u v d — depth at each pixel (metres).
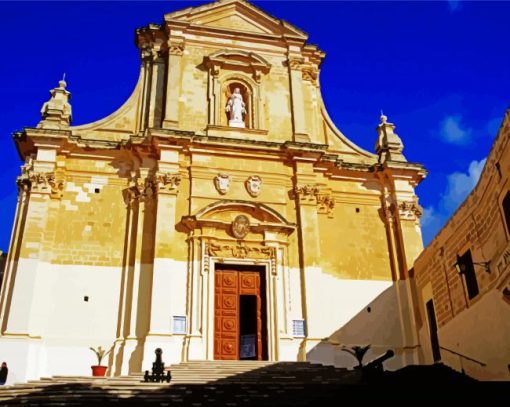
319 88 27.31
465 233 17.66
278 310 21.34
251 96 25.73
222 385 14.34
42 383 14.76
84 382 14.63
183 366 17.80
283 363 18.52
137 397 12.93
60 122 23.22
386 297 23.03
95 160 22.94
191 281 21.05
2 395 13.30
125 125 24.31
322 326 21.30
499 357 15.40
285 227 22.52
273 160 24.16
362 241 23.98
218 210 22.34
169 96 24.31
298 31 27.45
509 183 13.91
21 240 20.61
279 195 23.50
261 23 27.56
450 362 19.12
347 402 12.81
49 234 21.02
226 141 23.52
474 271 17.06
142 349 19.64
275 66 26.70
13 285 19.84
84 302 20.44
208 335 20.42
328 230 23.75
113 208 22.28
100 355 18.97
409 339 22.28
